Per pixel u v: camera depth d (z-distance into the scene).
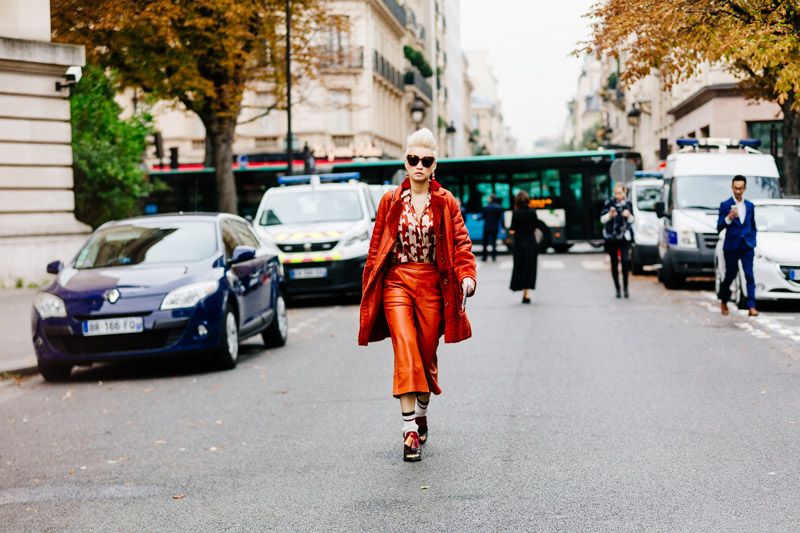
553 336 14.94
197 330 12.48
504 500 6.19
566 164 40.59
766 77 25.59
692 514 5.79
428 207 7.31
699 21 20.66
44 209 25.59
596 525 5.61
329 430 8.69
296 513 6.12
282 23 34.22
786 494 6.18
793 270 17.39
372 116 60.78
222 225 14.23
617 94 80.94
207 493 6.74
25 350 14.92
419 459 7.33
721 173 23.73
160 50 30.66
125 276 12.80
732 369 11.43
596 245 42.72
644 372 11.34
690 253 22.80
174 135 58.28
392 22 68.44
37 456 8.27
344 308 22.00
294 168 42.69
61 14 30.34
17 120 25.00
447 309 7.32
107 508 6.50
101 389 11.93
